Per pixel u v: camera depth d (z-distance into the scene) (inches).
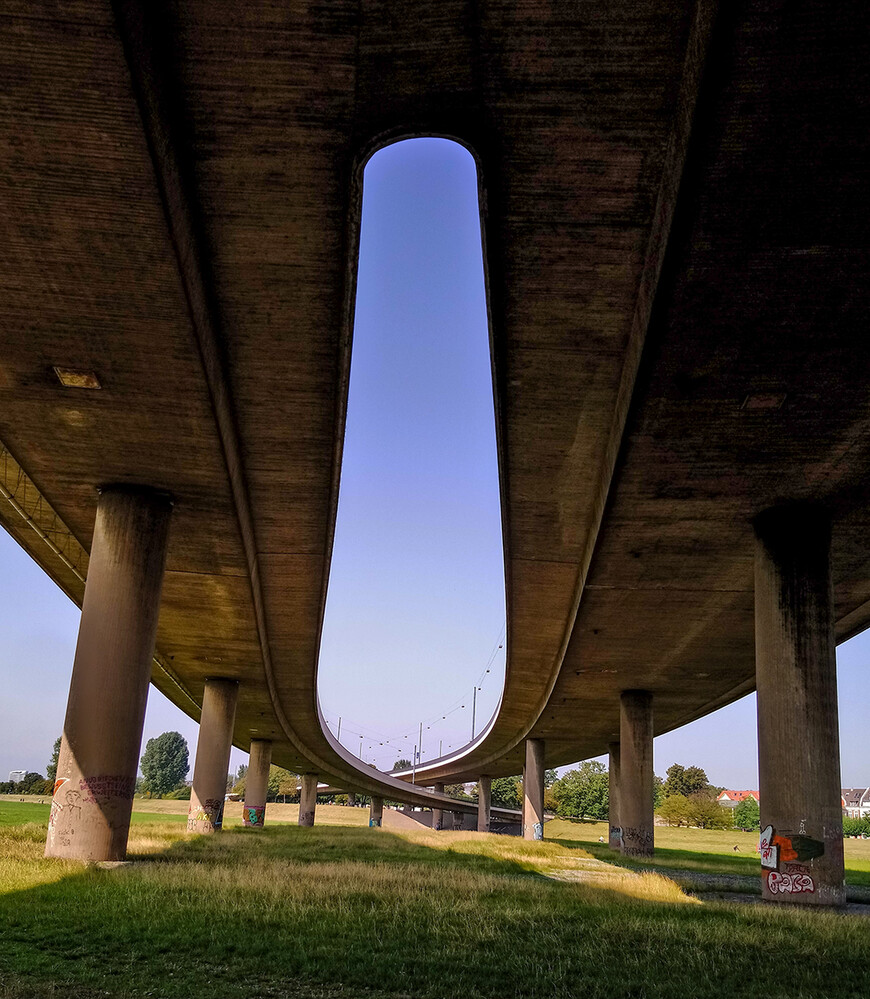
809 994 374.9
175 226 522.9
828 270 523.2
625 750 1712.6
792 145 437.7
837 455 734.5
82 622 852.6
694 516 861.8
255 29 421.1
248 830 1974.7
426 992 352.2
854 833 4773.6
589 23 409.4
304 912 511.5
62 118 447.8
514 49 425.7
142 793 6358.3
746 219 486.0
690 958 438.0
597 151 485.4
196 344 634.8
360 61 435.2
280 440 812.0
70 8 383.6
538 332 637.3
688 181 462.0
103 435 792.9
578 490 870.4
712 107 418.0
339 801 6471.5
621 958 438.3
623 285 587.2
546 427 759.1
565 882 877.8
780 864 745.6
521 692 1860.2
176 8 413.4
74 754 802.2
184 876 656.4
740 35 380.8
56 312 617.0
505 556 1055.6
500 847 1578.5
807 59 390.6
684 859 1704.0
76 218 521.3
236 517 936.9
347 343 658.2
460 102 462.0
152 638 877.2
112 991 331.3
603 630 1275.8
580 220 533.3
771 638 814.5
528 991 362.3
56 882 608.7
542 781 2411.4
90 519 1018.7
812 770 757.9
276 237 561.6
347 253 570.9
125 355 661.3
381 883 695.7
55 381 708.7
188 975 362.3
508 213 531.8
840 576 1016.2
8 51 410.6
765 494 811.4
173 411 734.5
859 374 622.8
